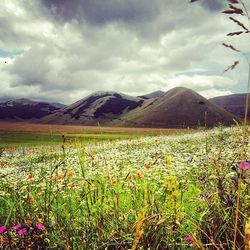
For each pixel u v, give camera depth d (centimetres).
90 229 397
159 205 427
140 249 348
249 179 399
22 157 2608
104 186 482
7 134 8981
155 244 354
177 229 379
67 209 482
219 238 358
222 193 401
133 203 463
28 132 10431
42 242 377
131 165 1338
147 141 2947
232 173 409
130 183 535
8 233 371
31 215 433
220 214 385
